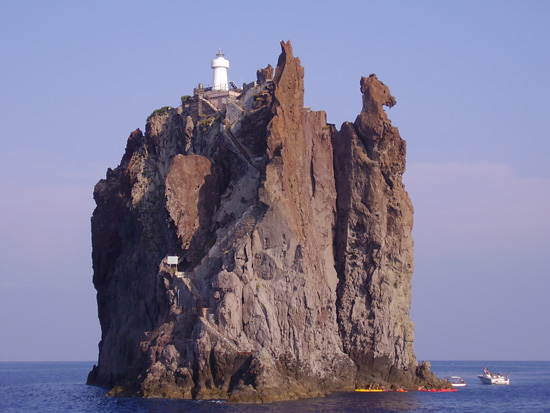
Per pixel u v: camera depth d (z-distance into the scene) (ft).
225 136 475.31
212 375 405.80
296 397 408.05
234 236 440.86
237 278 422.00
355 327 470.39
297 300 428.15
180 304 437.17
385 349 468.34
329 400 409.08
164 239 492.95
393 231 482.28
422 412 393.09
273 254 432.25
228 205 460.55
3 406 457.68
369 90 479.82
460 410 416.05
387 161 480.23
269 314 420.36
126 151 572.51
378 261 472.85
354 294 474.08
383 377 469.16
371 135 478.18
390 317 471.21
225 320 413.80
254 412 357.82
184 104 533.96
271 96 469.57
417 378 496.64
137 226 515.91
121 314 527.40
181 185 467.93
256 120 469.16
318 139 485.15
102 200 568.82
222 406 376.68
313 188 481.87
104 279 562.25
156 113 535.60
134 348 500.74
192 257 461.37
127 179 536.01
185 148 509.76
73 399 472.85
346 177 482.69
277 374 409.69
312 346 432.66
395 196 482.28
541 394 558.97
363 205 477.77
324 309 452.76
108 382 545.44
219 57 558.97
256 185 454.81
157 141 526.57
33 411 421.59
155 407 374.22
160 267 455.22
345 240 479.00
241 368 404.77
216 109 515.09
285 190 440.86
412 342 488.44
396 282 479.82
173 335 424.87
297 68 465.06
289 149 451.53
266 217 433.48
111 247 552.82
